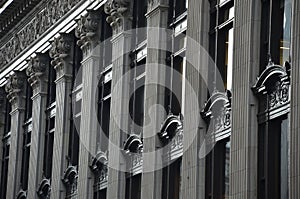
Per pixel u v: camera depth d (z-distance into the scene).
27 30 81.62
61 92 73.94
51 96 77.31
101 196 67.12
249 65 51.25
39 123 77.38
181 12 60.53
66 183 71.94
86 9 70.69
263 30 51.44
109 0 67.50
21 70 82.75
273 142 49.66
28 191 77.50
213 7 56.56
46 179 75.12
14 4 81.56
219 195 53.78
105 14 69.62
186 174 55.97
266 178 49.53
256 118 50.75
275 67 49.38
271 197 49.25
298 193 46.12
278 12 50.59
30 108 81.38
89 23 69.81
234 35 52.78
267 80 49.91
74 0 72.69
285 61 49.03
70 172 71.25
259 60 51.22
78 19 71.75
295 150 46.66
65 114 73.19
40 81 78.00
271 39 50.44
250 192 50.09
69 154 72.50
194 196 54.91
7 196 82.00
